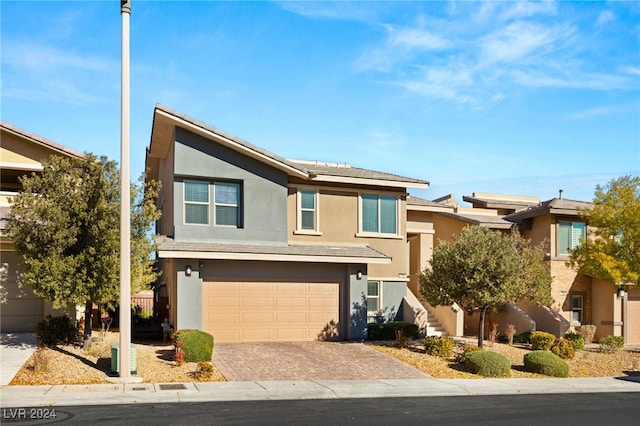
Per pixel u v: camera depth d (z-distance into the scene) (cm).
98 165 1848
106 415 1224
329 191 2683
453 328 2686
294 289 2438
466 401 1556
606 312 2975
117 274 1778
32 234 1762
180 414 1257
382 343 2412
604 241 2731
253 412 1308
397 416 1316
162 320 2583
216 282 2312
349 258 2455
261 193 2452
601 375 2169
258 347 2209
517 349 2439
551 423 1306
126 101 1588
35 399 1355
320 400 1497
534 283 2334
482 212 3431
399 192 2817
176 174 2325
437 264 2295
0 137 2409
